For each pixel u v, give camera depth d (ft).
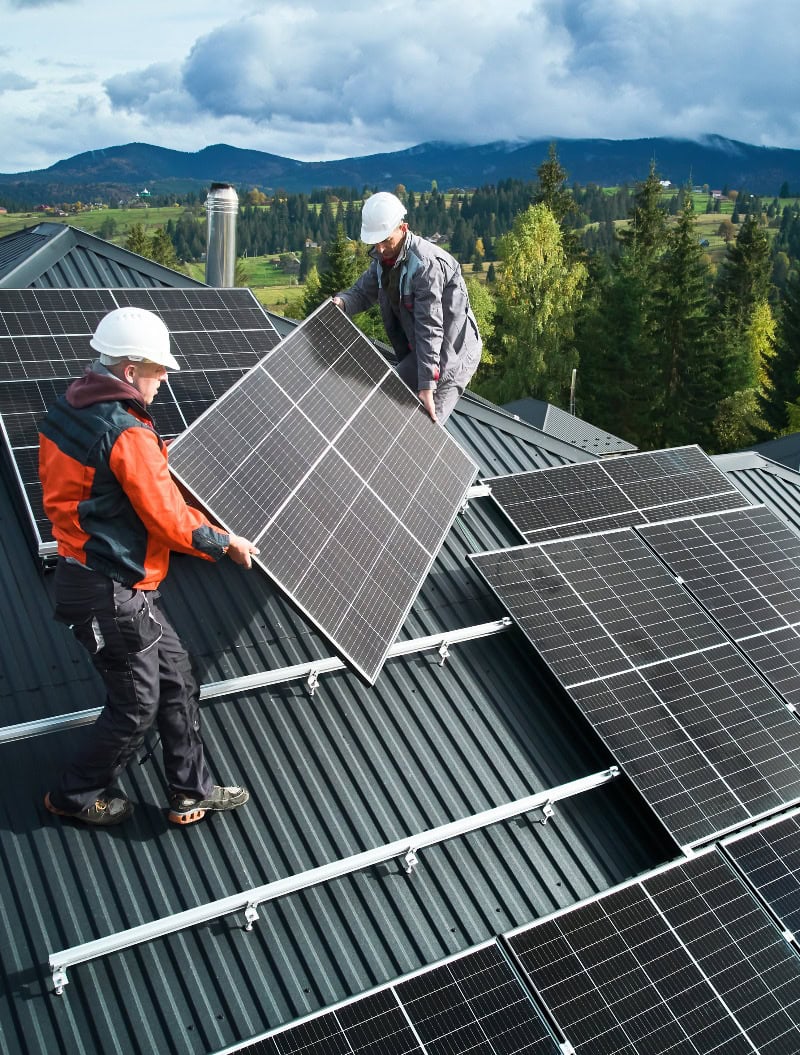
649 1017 21.13
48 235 43.19
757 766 28.25
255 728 25.48
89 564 19.01
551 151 284.41
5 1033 18.49
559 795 25.73
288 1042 18.72
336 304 31.01
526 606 30.35
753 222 283.79
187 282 44.37
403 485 29.45
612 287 221.46
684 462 41.78
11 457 28.22
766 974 22.98
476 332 34.17
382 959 21.71
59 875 21.16
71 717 23.38
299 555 23.75
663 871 24.41
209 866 22.29
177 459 22.12
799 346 216.95
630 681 29.30
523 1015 20.36
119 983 19.81
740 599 34.35
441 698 28.07
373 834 24.02
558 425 146.41
